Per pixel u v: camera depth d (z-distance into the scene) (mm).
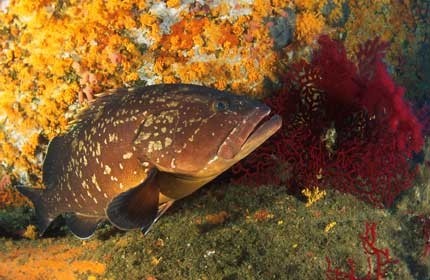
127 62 1482
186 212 1303
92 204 1173
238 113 986
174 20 1494
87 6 1461
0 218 1571
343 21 1714
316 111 1428
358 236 1274
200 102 1021
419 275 1479
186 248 1160
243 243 1165
